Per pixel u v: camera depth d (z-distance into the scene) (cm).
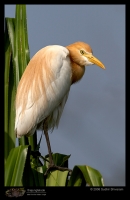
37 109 939
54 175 800
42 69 964
